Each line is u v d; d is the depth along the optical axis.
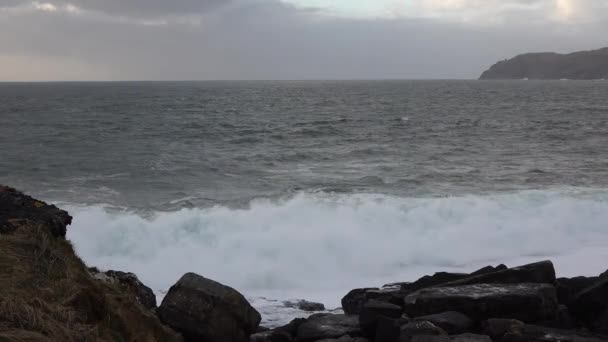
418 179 24.44
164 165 28.53
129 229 15.97
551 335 7.46
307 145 36.75
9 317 4.75
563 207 18.11
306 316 10.55
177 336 6.75
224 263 14.65
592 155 31.41
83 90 161.50
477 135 41.69
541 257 14.78
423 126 48.47
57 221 6.71
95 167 27.81
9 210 6.63
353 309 9.64
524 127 46.91
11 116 58.75
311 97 106.19
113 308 5.95
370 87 181.25
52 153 32.47
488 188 22.36
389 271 14.34
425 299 8.34
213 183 23.98
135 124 50.16
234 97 107.62
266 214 17.38
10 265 5.49
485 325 7.85
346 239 15.61
